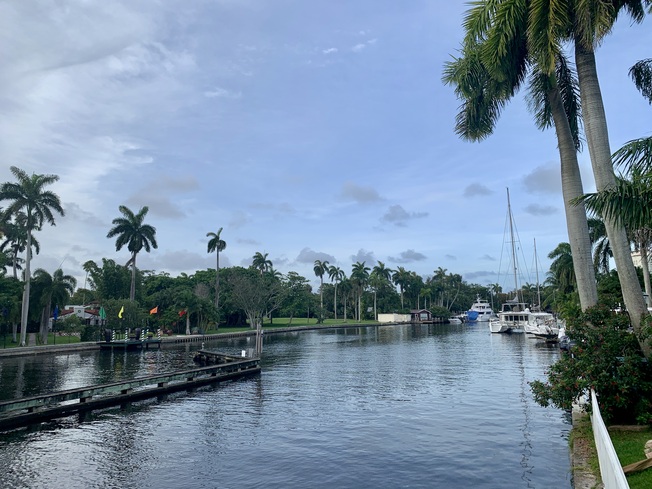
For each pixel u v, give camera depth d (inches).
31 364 1589.6
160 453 584.7
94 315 3267.7
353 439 628.4
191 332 3152.1
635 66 611.5
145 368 1483.8
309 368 1432.1
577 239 599.2
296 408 839.7
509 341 2453.2
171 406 883.4
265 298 3993.6
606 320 522.0
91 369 1455.5
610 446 270.8
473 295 7480.3
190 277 4175.7
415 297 6432.1
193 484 478.3
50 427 724.7
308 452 577.0
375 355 1813.5
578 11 503.5
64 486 478.0
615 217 445.4
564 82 712.4
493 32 586.2
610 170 540.7
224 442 629.6
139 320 2586.1
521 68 677.3
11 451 598.2
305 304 4685.0
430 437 627.2
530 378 1135.6
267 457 561.3
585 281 589.9
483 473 486.9
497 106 737.6
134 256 2881.4
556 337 2267.5
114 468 531.5
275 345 2407.7
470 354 1785.2
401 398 908.6
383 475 492.7
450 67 733.3
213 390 1056.8
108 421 762.8
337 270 5502.0
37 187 2108.8
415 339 2763.3
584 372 495.2
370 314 5984.3
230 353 1943.9
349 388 1041.5
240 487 468.1
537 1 529.7
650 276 1850.4
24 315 2039.9
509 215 3225.9
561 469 487.2
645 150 428.5
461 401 863.7
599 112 553.9
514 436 619.5
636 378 478.3
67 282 2300.7
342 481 478.9
